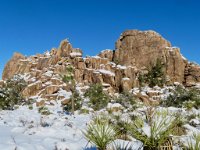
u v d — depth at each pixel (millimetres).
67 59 53438
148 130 3719
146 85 48219
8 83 48375
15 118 18781
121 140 6113
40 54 64688
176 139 4449
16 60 64250
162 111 3832
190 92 32438
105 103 31938
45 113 25844
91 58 53406
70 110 29656
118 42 60875
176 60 54094
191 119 13617
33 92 46656
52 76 49844
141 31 59188
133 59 56844
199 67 53344
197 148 3742
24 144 7457
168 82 50469
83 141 8383
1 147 6926
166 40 57875
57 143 7762
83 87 45062
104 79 48750
